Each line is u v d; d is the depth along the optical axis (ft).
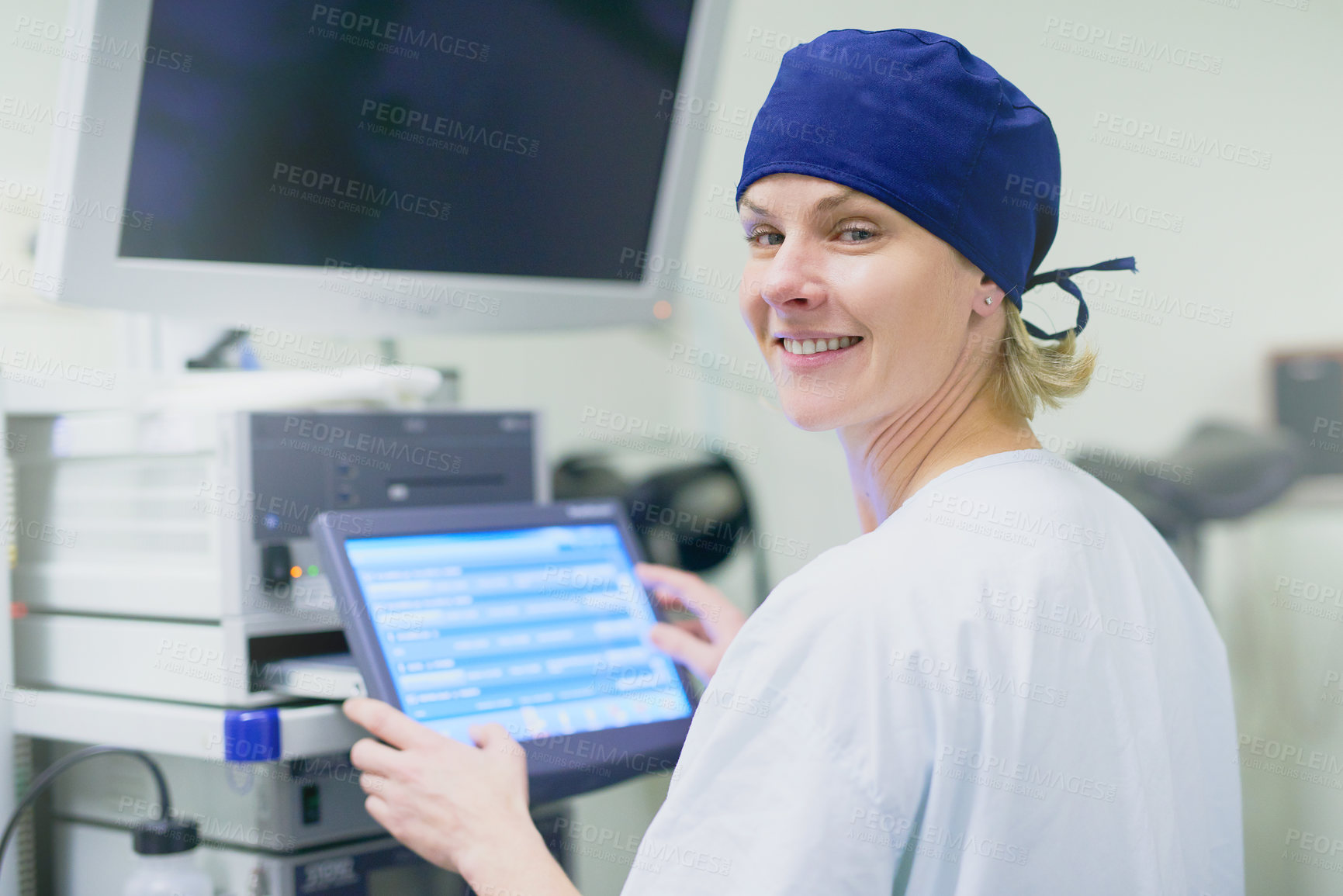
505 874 2.37
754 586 5.12
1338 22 4.33
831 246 2.20
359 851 3.18
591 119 4.23
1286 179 4.41
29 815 3.45
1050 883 1.87
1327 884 4.49
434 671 2.90
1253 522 4.61
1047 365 2.37
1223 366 4.53
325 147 3.62
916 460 2.39
